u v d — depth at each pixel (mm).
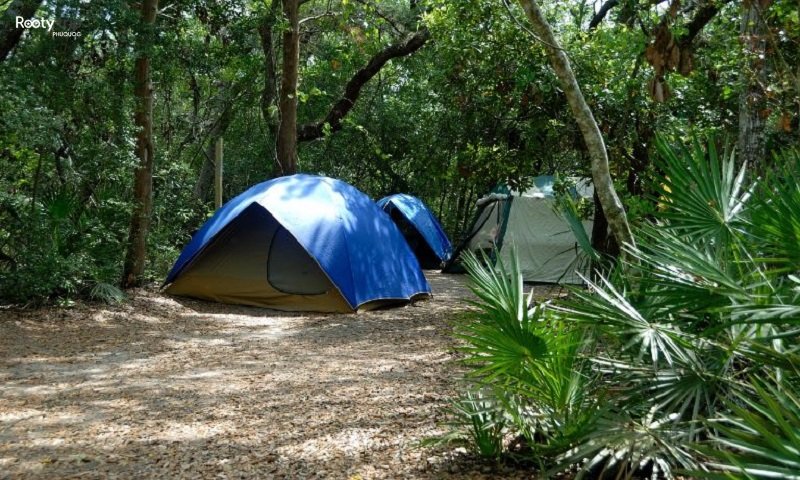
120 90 11289
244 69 17297
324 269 11734
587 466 3617
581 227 5031
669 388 3830
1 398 6504
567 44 10352
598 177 5566
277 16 14125
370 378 7328
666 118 10125
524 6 5777
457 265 19203
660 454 3711
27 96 9883
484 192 17234
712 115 10359
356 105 26203
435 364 8000
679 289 3736
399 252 13352
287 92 17188
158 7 12766
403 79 26750
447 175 13453
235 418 5871
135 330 10031
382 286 12477
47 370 7680
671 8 6570
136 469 4680
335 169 28047
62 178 11875
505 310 4023
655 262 4016
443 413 5781
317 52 23844
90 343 9148
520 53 10531
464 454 4672
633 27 9641
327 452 4934
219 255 12453
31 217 10906
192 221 17219
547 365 3979
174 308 11594
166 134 19781
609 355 4215
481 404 4574
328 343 9422
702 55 9852
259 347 9141
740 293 3594
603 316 3873
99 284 11305
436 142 13195
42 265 10672
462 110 11586
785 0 7668
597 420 3818
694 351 3924
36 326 9820
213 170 20078
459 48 10766
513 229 16562
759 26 7785
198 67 13000
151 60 11711
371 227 12992
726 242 4137
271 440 5254
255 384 7094
